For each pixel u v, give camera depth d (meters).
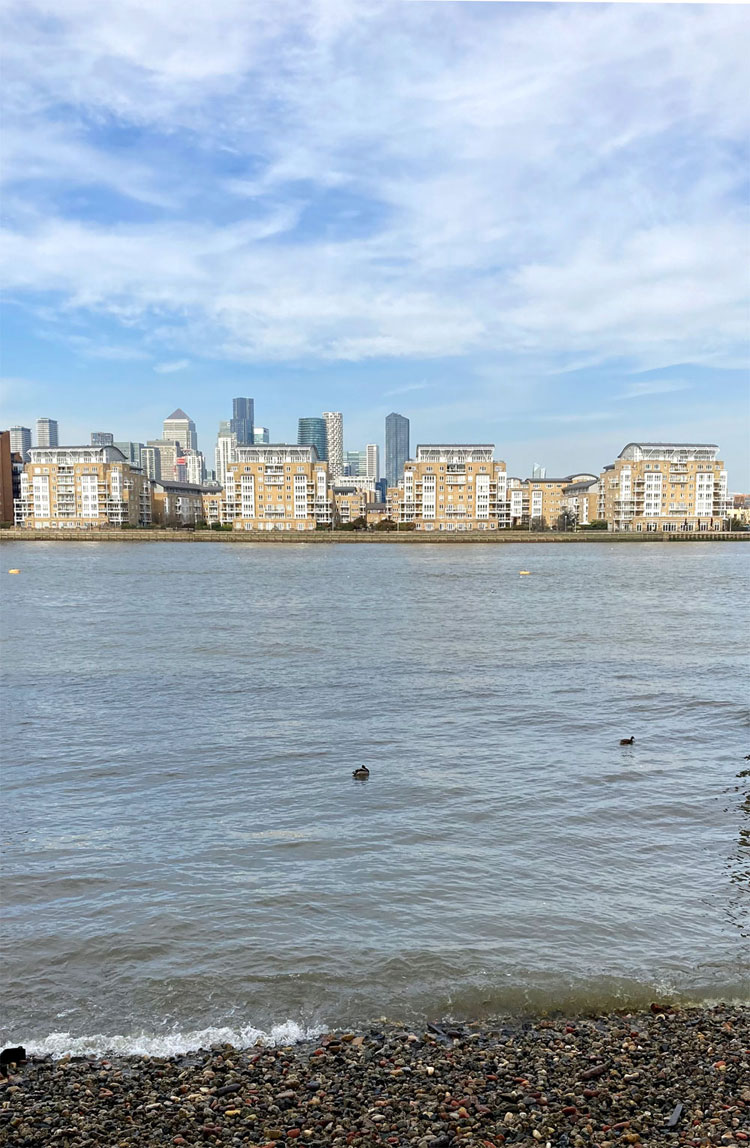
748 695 36.59
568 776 24.94
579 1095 10.20
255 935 15.03
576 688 38.22
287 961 14.07
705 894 16.88
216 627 61.34
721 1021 12.25
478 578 113.00
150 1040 11.78
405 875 17.83
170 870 18.05
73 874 17.78
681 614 70.44
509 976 13.62
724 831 20.50
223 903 16.38
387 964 13.97
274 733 30.08
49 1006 12.69
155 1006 12.71
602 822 21.12
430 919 15.72
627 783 24.27
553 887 17.22
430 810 22.02
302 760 26.70
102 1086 10.52
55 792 23.53
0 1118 9.66
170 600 82.81
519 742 28.91
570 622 64.88
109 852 19.06
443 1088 10.35
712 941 14.87
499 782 24.38
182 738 29.36
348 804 22.52
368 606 77.19
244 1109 9.88
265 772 25.44
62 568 132.50
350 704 34.94
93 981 13.45
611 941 14.87
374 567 136.75
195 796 23.20
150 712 33.38
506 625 62.91
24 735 29.75
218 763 26.38
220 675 41.59
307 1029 12.12
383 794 23.33
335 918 15.75
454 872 17.97
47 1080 10.64
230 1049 11.53
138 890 17.00
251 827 20.75
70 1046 11.63
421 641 54.06
